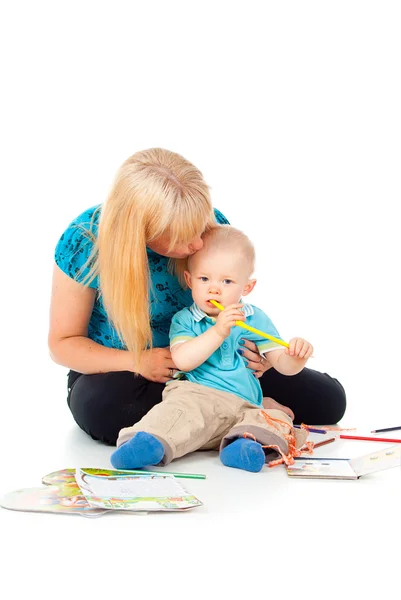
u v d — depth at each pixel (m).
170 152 2.55
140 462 2.33
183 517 2.02
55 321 2.71
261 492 2.20
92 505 2.02
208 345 2.54
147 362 2.66
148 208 2.44
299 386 2.90
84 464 2.46
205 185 2.52
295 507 2.09
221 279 2.59
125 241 2.48
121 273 2.50
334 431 2.85
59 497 2.10
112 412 2.61
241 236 2.62
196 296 2.63
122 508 2.02
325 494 2.19
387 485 2.26
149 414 2.47
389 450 2.37
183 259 2.72
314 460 2.47
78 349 2.69
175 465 2.43
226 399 2.58
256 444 2.38
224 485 2.25
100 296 2.71
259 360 2.73
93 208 2.71
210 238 2.61
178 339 2.64
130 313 2.54
